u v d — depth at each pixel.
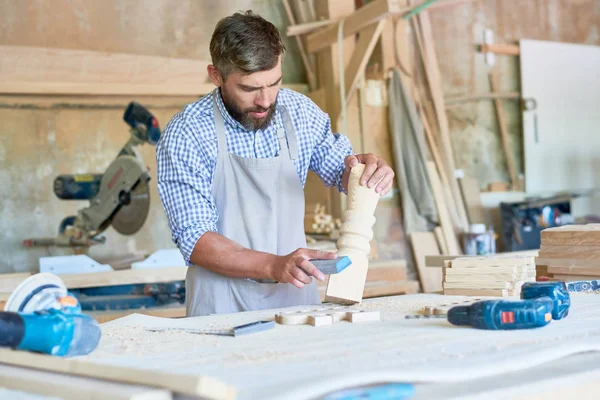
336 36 5.38
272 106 2.21
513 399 1.01
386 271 4.93
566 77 6.76
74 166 5.30
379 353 1.23
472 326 1.50
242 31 2.04
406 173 5.49
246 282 2.32
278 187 2.41
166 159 2.29
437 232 5.45
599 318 1.60
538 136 6.61
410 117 5.48
